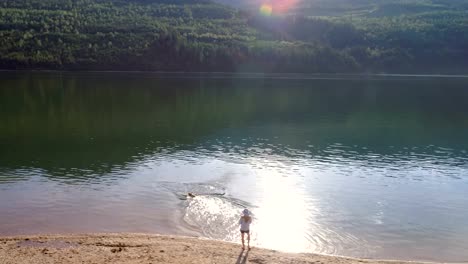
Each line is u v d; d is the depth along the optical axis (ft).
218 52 535.19
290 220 93.56
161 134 186.50
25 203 100.63
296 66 542.98
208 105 270.87
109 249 71.77
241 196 107.96
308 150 162.30
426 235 88.22
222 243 78.02
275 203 103.86
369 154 158.92
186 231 85.81
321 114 247.09
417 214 100.07
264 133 192.34
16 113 231.09
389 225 92.89
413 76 540.11
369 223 93.71
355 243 83.41
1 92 311.68
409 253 79.87
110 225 88.12
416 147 171.53
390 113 254.88
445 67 573.74
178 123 212.84
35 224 88.12
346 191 115.75
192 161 142.82
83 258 67.26
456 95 347.97
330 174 131.85
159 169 132.46
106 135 182.60
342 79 484.33
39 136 178.50
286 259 70.64
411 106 284.20
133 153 152.76
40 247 72.69
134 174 126.41
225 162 142.41
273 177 126.52
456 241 85.61
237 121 221.46
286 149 163.02
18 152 151.94
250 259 69.77
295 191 114.21
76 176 124.06
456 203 108.17
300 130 200.85
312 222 93.20
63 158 144.46
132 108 254.68
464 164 147.33
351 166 142.00
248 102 287.48
